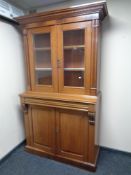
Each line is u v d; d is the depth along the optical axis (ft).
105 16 5.67
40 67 6.31
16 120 7.02
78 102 5.23
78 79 5.68
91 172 5.69
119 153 6.70
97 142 6.34
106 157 6.52
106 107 6.53
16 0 6.18
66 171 5.76
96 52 5.05
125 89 6.07
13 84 6.70
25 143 7.61
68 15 5.11
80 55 5.55
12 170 5.83
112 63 6.07
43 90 6.26
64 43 5.59
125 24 5.63
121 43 5.80
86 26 5.00
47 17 5.42
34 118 6.50
